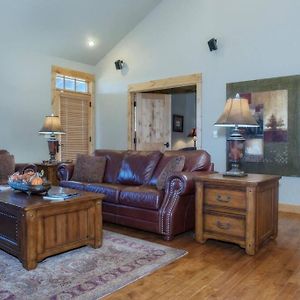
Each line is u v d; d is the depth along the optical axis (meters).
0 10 4.89
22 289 2.22
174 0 5.88
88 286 2.27
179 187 3.35
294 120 4.64
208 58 5.49
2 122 5.46
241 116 3.18
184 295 2.16
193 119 9.68
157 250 3.02
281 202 4.80
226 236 3.10
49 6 5.20
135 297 2.12
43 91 6.07
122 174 4.38
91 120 7.08
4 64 5.44
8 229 2.76
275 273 2.52
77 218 2.92
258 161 4.94
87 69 6.95
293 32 4.66
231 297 2.13
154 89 6.30
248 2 5.06
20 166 4.67
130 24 6.32
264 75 4.92
